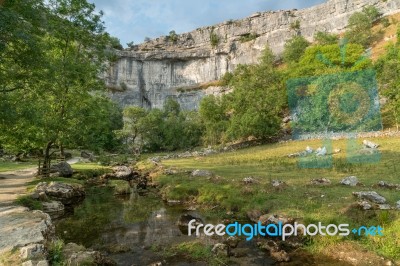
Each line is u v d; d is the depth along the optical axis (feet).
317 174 67.10
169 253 36.04
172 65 363.76
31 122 55.47
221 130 199.41
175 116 265.95
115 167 115.75
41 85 59.41
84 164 130.72
